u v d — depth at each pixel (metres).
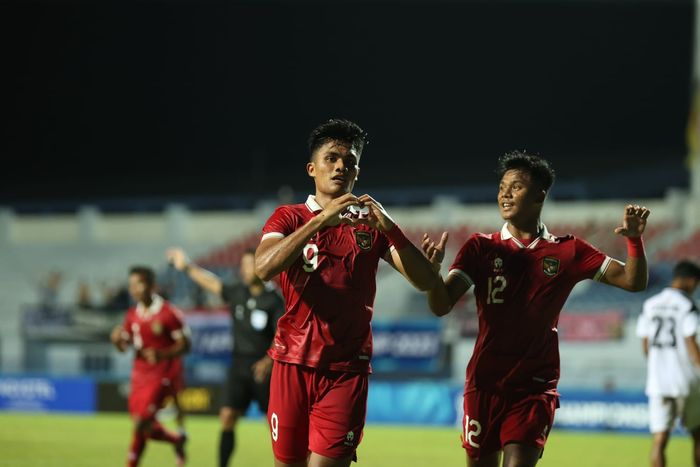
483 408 18.92
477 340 19.34
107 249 109.69
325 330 17.67
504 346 18.80
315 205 18.22
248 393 33.38
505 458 18.56
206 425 62.06
